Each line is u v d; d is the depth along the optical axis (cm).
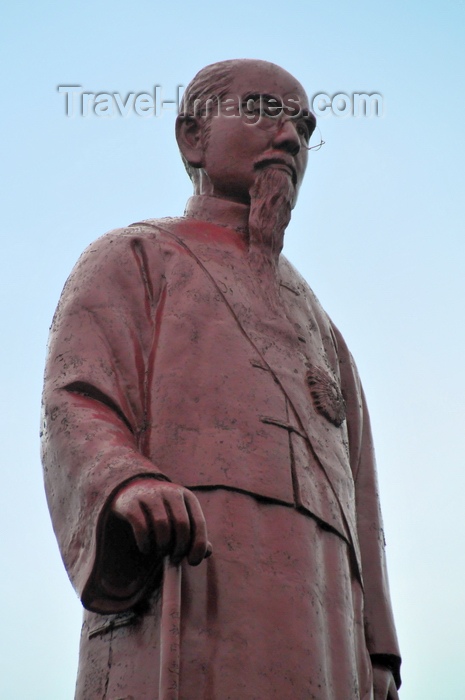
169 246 929
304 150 996
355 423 979
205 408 847
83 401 839
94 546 772
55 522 808
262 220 955
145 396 855
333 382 916
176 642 742
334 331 1002
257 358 881
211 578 791
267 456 840
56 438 821
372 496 962
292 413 871
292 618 797
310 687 783
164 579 759
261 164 972
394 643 902
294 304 951
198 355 869
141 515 753
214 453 829
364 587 916
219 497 815
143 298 898
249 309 907
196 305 892
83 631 820
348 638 827
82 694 789
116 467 785
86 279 902
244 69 1005
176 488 766
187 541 754
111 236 936
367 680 846
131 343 875
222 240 952
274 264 953
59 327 883
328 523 849
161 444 831
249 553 804
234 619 783
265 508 823
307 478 851
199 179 1005
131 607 788
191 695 756
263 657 778
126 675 775
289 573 809
